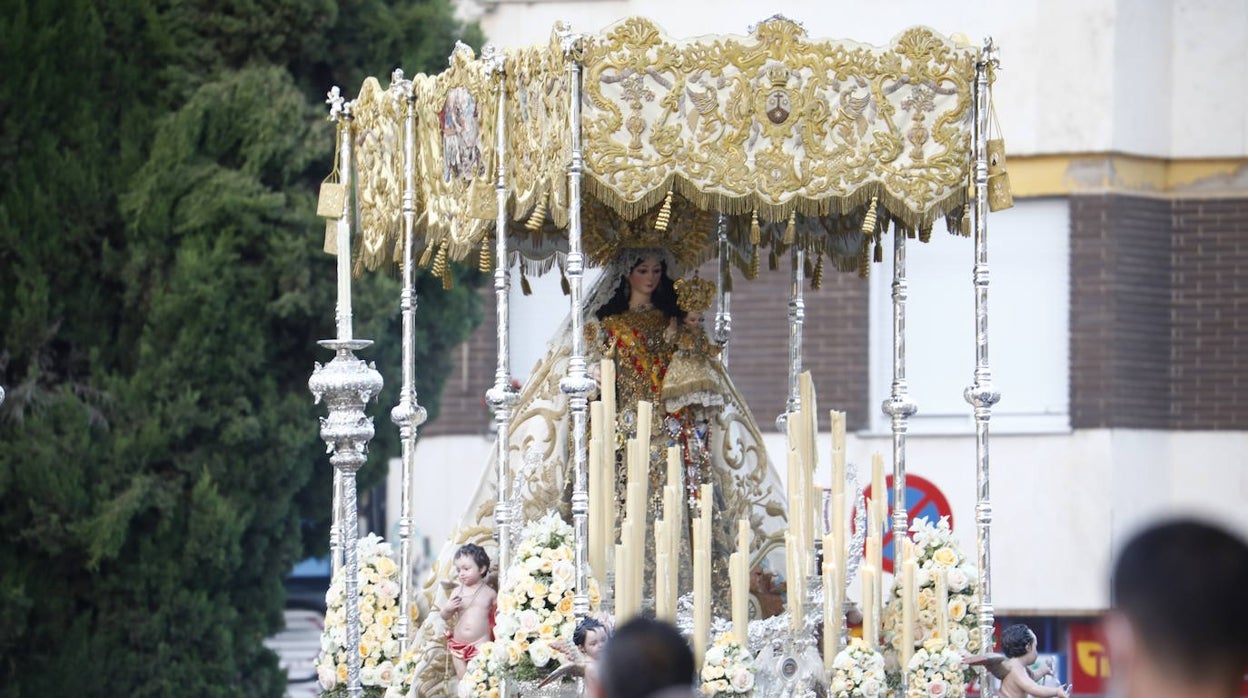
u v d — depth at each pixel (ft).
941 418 202.69
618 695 56.80
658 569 99.25
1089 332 199.72
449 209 112.98
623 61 100.73
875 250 119.65
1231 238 201.98
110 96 187.42
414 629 118.42
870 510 104.12
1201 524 47.47
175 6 189.67
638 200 101.35
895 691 107.55
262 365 187.62
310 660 240.73
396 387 194.90
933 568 110.01
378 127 122.01
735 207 102.73
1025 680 103.96
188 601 181.57
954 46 104.27
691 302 114.73
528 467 110.32
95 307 187.11
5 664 177.37
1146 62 201.46
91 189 184.55
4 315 182.60
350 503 100.99
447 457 222.69
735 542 117.08
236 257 184.34
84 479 179.11
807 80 102.89
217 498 181.57
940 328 202.49
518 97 105.81
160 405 182.09
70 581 180.55
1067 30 199.41
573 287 99.96
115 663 180.14
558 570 101.24
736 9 205.46
